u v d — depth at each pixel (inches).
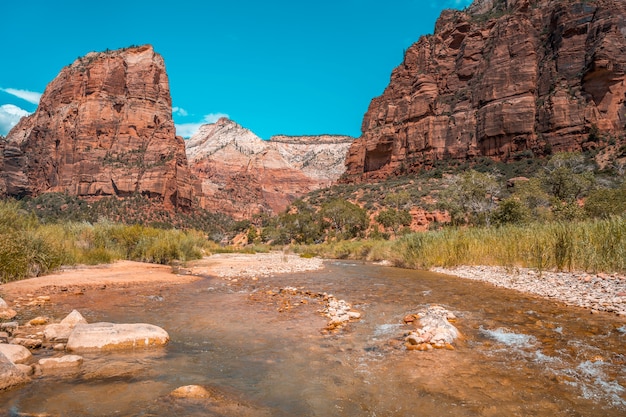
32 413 110.8
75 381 138.8
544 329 226.4
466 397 132.5
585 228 488.4
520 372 156.3
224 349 186.7
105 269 524.1
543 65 3489.2
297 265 740.0
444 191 2518.5
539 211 1574.8
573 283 384.8
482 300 327.3
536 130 3284.9
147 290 367.9
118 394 127.6
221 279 484.1
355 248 1248.8
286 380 146.9
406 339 201.9
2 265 383.6
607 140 2837.1
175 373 151.1
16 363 150.8
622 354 179.0
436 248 706.8
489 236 674.2
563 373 155.3
